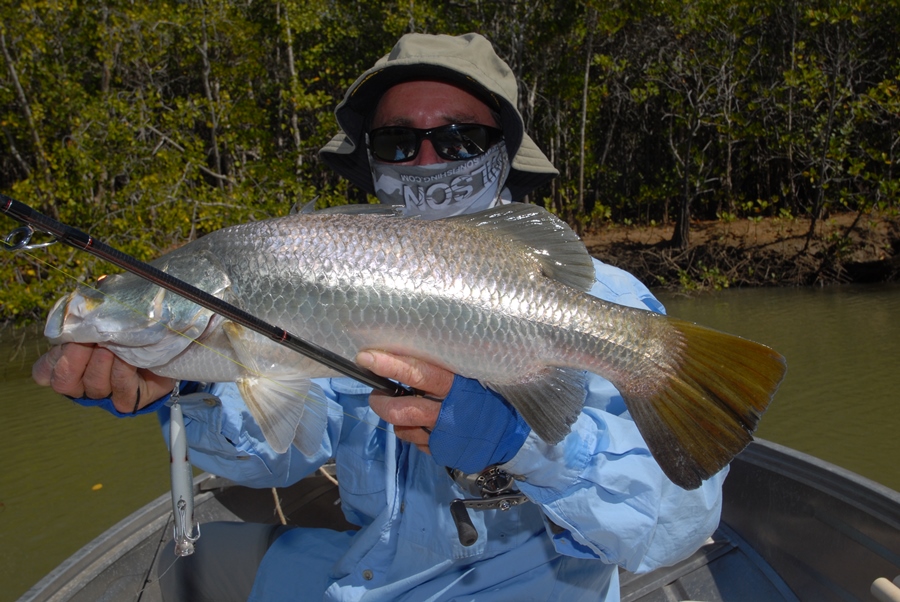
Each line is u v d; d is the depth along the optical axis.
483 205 2.53
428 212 2.50
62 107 13.84
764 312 12.02
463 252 1.78
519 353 1.77
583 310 1.79
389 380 1.79
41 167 13.11
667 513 1.89
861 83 19.75
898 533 2.22
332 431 2.23
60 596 2.35
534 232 1.85
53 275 9.09
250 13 17.55
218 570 2.36
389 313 1.74
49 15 15.38
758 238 16.61
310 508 3.22
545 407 1.74
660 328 1.78
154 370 1.78
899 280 14.93
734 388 1.70
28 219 1.25
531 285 1.79
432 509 1.97
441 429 1.67
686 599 2.63
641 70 21.25
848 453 5.71
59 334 1.71
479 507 1.84
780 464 2.77
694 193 19.03
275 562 2.22
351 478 2.16
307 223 1.78
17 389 8.02
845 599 2.40
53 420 6.90
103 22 16.23
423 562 1.98
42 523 4.84
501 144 2.57
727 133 18.31
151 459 5.93
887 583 2.05
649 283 16.61
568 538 1.83
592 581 2.01
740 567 2.75
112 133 12.66
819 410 6.71
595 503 1.76
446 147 2.43
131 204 11.15
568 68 19.88
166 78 19.89
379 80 2.52
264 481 2.28
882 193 15.51
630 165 25.22
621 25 17.61
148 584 2.67
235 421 2.13
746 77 18.78
